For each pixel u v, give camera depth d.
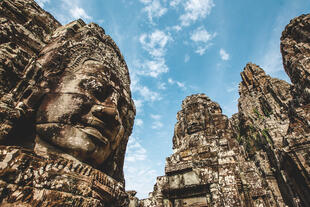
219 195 10.49
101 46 6.51
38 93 4.44
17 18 5.74
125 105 6.64
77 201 3.79
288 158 11.98
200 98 20.91
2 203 2.88
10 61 4.05
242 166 15.47
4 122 3.71
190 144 15.56
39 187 3.38
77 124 4.49
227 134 19.17
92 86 5.02
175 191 11.91
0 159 3.21
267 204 12.78
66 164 4.01
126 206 6.03
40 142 4.20
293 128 12.70
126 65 7.69
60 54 5.23
